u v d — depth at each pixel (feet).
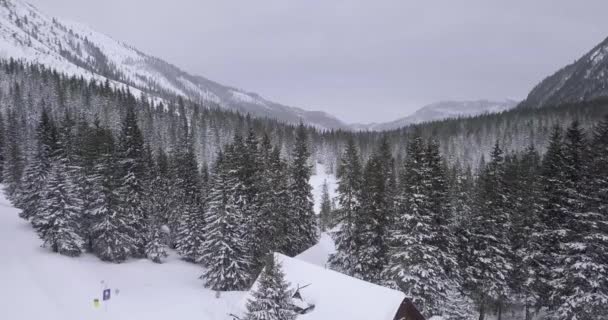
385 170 169.37
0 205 216.95
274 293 75.46
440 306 106.42
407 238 107.34
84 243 157.28
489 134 526.98
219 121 507.30
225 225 139.23
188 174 181.57
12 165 223.92
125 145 166.20
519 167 136.26
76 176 162.50
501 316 127.44
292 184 159.02
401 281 107.55
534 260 111.45
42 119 208.13
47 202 147.13
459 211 136.15
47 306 104.58
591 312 94.58
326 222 258.16
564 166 108.06
